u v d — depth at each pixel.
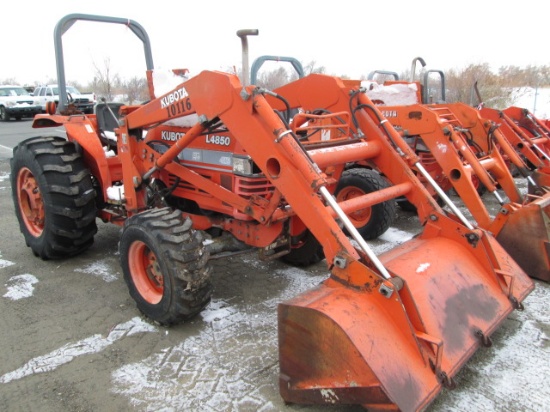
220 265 4.27
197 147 3.53
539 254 3.81
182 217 3.07
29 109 20.44
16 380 2.60
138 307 3.26
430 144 4.29
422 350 2.14
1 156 10.40
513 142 5.93
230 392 2.49
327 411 2.32
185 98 2.95
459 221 3.11
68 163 3.94
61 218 3.93
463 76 14.33
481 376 2.63
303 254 4.11
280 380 2.33
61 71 4.20
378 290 2.19
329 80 3.65
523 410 2.36
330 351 2.09
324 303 2.17
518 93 15.26
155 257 3.01
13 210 6.06
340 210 2.36
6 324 3.20
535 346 2.93
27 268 4.16
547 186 4.75
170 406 2.38
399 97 5.79
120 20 4.32
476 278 2.81
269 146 2.53
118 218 4.20
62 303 3.50
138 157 3.65
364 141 3.41
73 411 2.35
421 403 2.03
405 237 5.06
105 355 2.83
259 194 3.20
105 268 4.16
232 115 2.66
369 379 1.98
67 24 4.09
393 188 3.11
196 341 2.98
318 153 2.88
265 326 3.17
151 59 4.59
